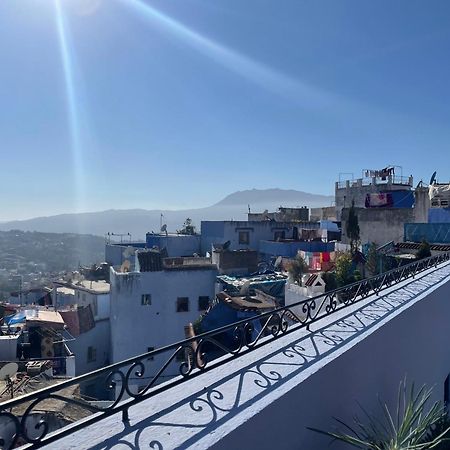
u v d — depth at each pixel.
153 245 37.81
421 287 7.66
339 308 5.98
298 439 3.36
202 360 3.66
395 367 5.38
